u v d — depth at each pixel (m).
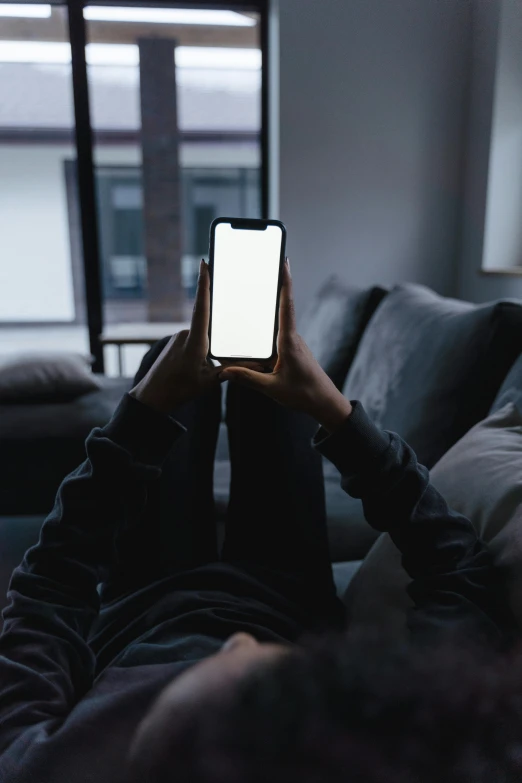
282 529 0.82
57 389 1.85
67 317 4.36
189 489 0.86
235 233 0.75
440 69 2.47
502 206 2.35
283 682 0.17
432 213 2.61
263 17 2.79
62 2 2.69
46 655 0.49
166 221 3.09
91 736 0.37
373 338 1.75
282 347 0.61
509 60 2.22
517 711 0.18
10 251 4.27
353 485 0.63
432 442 1.23
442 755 0.16
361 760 0.16
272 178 2.77
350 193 2.57
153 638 0.59
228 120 2.98
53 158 4.12
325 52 2.44
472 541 0.63
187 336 0.60
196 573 0.72
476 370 1.19
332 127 2.50
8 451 1.63
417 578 0.62
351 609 0.80
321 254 2.62
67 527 0.56
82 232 2.94
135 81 2.87
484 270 2.33
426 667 0.18
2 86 2.83
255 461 0.85
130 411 0.60
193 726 0.17
